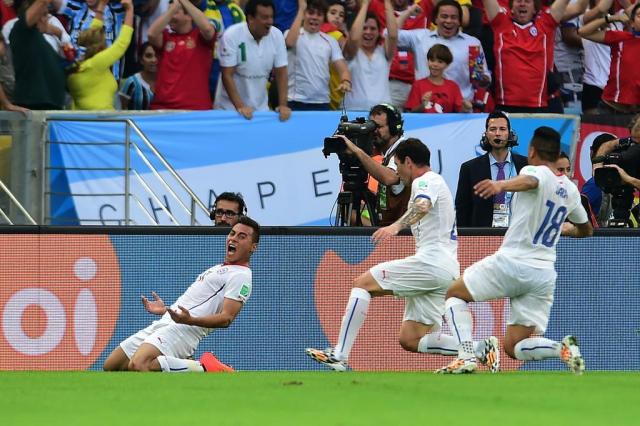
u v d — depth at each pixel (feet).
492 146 92.63
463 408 55.01
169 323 82.23
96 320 92.68
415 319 77.61
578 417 52.29
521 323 71.56
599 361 92.48
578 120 110.32
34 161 104.22
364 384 66.54
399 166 76.02
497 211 93.71
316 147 108.58
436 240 75.25
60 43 109.29
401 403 56.80
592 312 92.68
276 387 65.00
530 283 70.28
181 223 106.93
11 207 102.53
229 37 110.52
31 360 92.63
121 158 105.40
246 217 81.56
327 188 108.47
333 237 92.17
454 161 108.58
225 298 80.53
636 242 92.68
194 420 50.67
